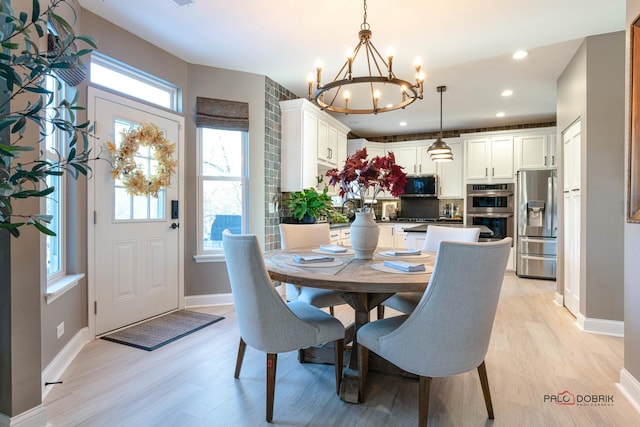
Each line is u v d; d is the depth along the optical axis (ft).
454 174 20.42
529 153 18.15
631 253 6.36
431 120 18.65
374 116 17.78
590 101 9.66
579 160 10.40
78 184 8.46
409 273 5.77
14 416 4.92
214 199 12.06
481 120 18.71
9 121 3.35
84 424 5.39
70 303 7.88
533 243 16.83
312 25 9.12
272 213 13.20
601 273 9.53
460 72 12.10
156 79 10.49
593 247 9.63
